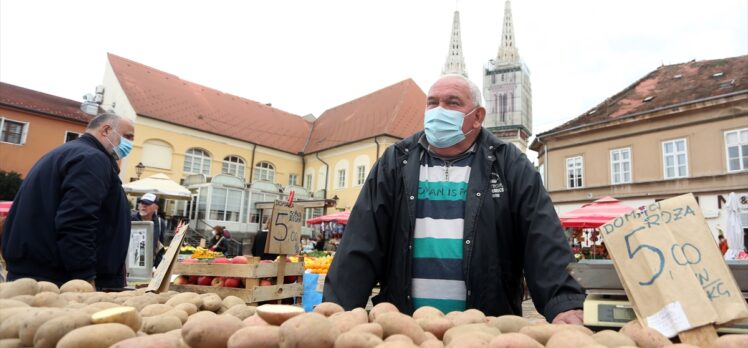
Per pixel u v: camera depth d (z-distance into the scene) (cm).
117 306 129
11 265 280
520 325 124
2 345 109
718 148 1856
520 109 7938
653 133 2059
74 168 279
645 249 126
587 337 97
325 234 2406
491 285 215
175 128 2888
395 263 232
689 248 123
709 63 2272
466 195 230
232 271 347
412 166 243
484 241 219
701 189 1881
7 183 2136
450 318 135
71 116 2498
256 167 3359
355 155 3195
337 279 219
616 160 2186
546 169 2462
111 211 307
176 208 2589
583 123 2353
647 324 117
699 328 112
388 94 3500
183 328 105
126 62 3116
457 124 235
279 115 3828
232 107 3494
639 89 2398
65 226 265
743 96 1794
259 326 103
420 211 237
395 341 94
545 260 193
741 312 111
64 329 105
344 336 96
